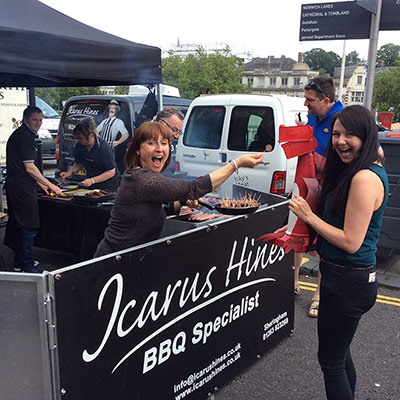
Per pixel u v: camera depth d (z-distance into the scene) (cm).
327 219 210
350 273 204
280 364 315
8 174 423
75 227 448
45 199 466
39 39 330
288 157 223
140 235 221
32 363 166
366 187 189
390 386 293
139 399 208
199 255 236
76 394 175
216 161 580
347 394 217
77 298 169
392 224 484
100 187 501
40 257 526
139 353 205
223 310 263
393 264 532
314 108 336
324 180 212
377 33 746
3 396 174
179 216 301
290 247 227
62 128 766
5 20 329
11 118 941
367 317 396
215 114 588
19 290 159
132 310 197
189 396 244
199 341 246
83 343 175
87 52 370
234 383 292
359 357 328
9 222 444
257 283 295
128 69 415
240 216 267
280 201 334
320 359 224
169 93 1154
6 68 311
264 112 541
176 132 384
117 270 186
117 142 669
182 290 227
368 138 191
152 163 220
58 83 584
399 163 471
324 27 806
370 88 771
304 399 277
